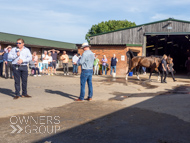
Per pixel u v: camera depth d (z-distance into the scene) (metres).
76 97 7.57
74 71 17.91
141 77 16.94
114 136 3.60
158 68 14.42
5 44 21.00
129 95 8.09
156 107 5.84
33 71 15.29
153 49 37.66
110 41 24.23
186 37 25.80
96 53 20.45
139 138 3.51
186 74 23.72
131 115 5.00
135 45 19.95
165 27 21.94
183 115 4.96
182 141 3.39
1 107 5.61
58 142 3.32
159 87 10.83
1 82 11.09
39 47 24.88
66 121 4.49
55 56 17.38
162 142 3.35
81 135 3.64
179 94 8.40
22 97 7.16
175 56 39.44
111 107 5.89
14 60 6.84
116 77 16.45
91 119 4.66
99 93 8.60
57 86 10.30
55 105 6.09
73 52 33.66
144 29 22.77
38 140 3.39
